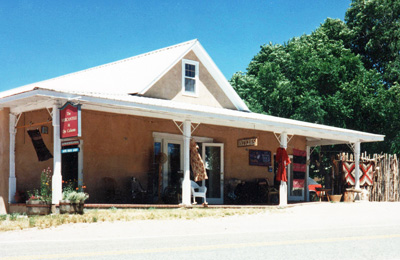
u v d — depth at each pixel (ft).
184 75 67.72
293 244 24.61
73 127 40.19
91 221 37.19
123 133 57.57
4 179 50.21
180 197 60.80
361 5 135.74
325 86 119.55
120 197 55.72
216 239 27.12
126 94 60.08
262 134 74.49
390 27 132.16
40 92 40.32
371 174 73.56
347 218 43.32
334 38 137.18
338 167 74.02
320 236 28.45
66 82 69.00
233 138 70.08
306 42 136.05
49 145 53.36
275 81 127.75
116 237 28.86
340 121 115.85
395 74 129.90
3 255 21.21
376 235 28.81
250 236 28.71
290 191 77.87
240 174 70.49
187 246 23.94
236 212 47.39
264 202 70.38
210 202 66.13
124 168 57.26
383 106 114.62
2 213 49.93
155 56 72.84
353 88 113.70
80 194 41.47
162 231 32.53
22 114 52.39
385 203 63.46
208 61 70.44
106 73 73.87
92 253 21.56
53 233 31.07
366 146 121.49
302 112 115.85
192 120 54.24
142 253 21.56
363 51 137.69
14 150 50.57
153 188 60.39
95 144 54.65
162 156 59.77
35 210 42.88
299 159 79.92
